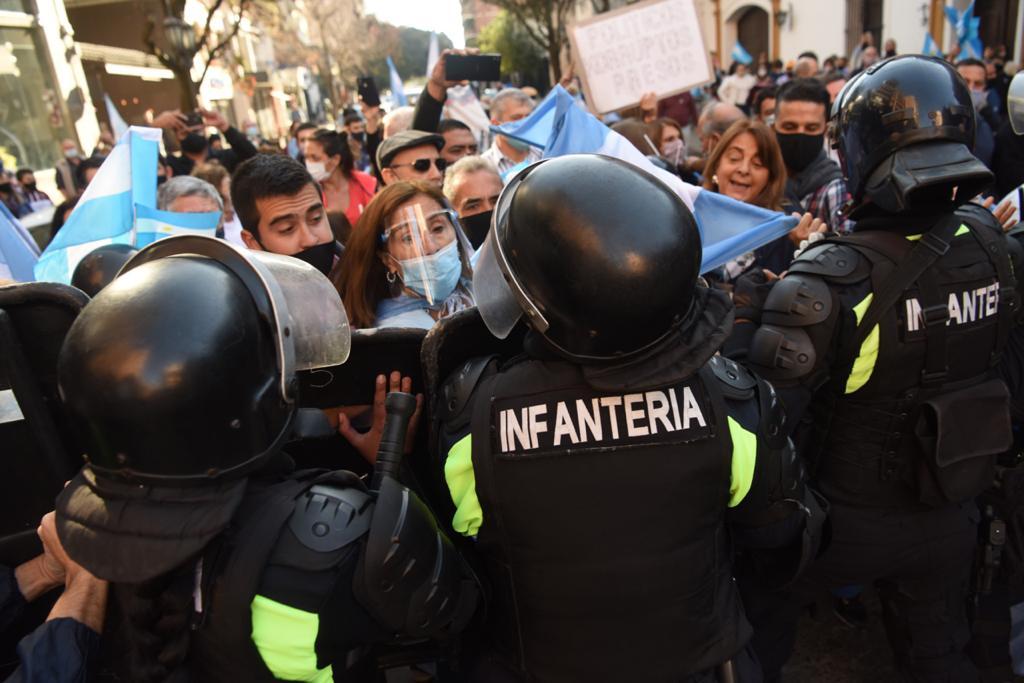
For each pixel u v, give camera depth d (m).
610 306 0.97
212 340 0.89
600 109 4.27
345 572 0.97
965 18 10.70
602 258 0.96
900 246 1.52
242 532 0.96
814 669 2.29
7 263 2.23
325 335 1.13
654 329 1.01
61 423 1.28
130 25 16.20
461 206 2.59
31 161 10.52
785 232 2.19
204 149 5.94
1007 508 1.80
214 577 0.94
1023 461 1.84
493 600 1.26
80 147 11.70
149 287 0.91
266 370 0.96
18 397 1.21
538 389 1.12
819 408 1.68
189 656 0.99
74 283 1.56
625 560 1.10
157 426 0.86
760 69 14.80
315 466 1.50
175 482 0.89
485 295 1.23
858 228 1.65
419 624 1.04
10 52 10.32
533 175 1.08
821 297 1.53
